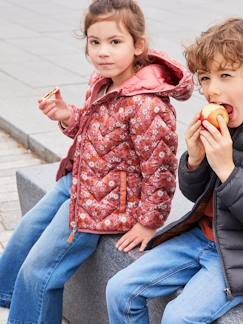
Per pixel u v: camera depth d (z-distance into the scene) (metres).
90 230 3.26
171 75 3.29
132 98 3.12
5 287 3.83
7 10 12.15
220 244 2.70
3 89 7.44
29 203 4.23
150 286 2.87
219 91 2.73
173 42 9.26
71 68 8.24
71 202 3.30
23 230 3.71
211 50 2.70
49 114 3.50
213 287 2.67
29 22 11.09
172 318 2.63
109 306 2.94
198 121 2.74
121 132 3.16
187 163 2.92
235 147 2.76
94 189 3.23
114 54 3.17
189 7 11.98
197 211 2.87
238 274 2.64
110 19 3.15
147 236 3.17
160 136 3.08
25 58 8.77
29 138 6.16
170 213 3.54
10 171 5.83
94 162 3.22
